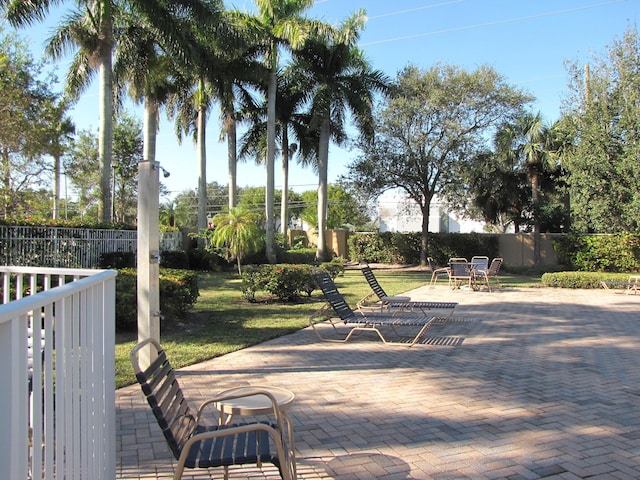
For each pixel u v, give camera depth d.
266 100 25.16
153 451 3.57
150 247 5.15
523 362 6.33
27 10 14.22
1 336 1.41
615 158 17.98
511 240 26.05
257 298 12.19
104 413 2.55
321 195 24.59
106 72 15.78
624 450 3.66
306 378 5.50
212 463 2.38
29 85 17.53
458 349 7.04
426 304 9.38
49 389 1.83
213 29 17.08
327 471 3.29
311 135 26.34
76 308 2.11
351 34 22.89
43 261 13.83
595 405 4.67
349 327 8.70
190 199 61.12
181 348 6.77
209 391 4.98
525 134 24.88
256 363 6.14
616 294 14.65
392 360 6.36
